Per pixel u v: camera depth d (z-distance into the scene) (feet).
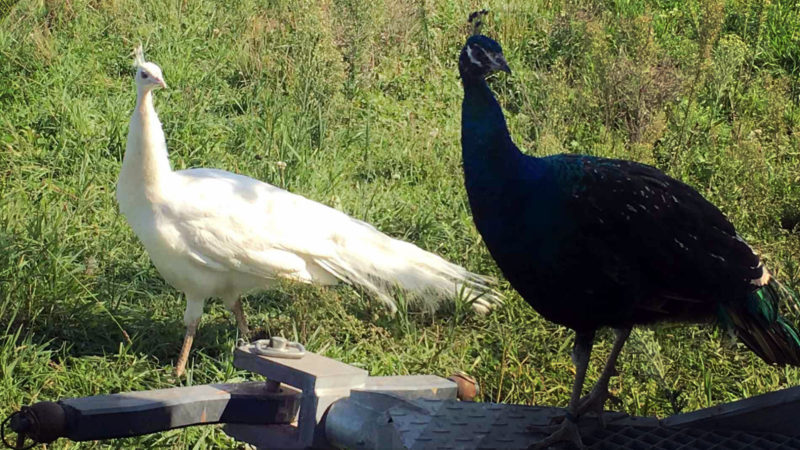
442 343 19.67
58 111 26.89
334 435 10.35
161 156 17.84
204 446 15.70
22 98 27.73
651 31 33.01
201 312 18.54
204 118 28.04
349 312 20.44
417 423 10.37
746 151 27.76
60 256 20.49
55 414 9.98
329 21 31.63
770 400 10.64
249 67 31.01
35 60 29.63
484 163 12.73
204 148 26.32
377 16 33.50
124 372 17.70
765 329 13.03
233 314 20.53
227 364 18.30
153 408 10.31
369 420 10.14
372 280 19.47
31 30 30.45
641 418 11.71
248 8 33.76
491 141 12.71
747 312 12.93
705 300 12.74
